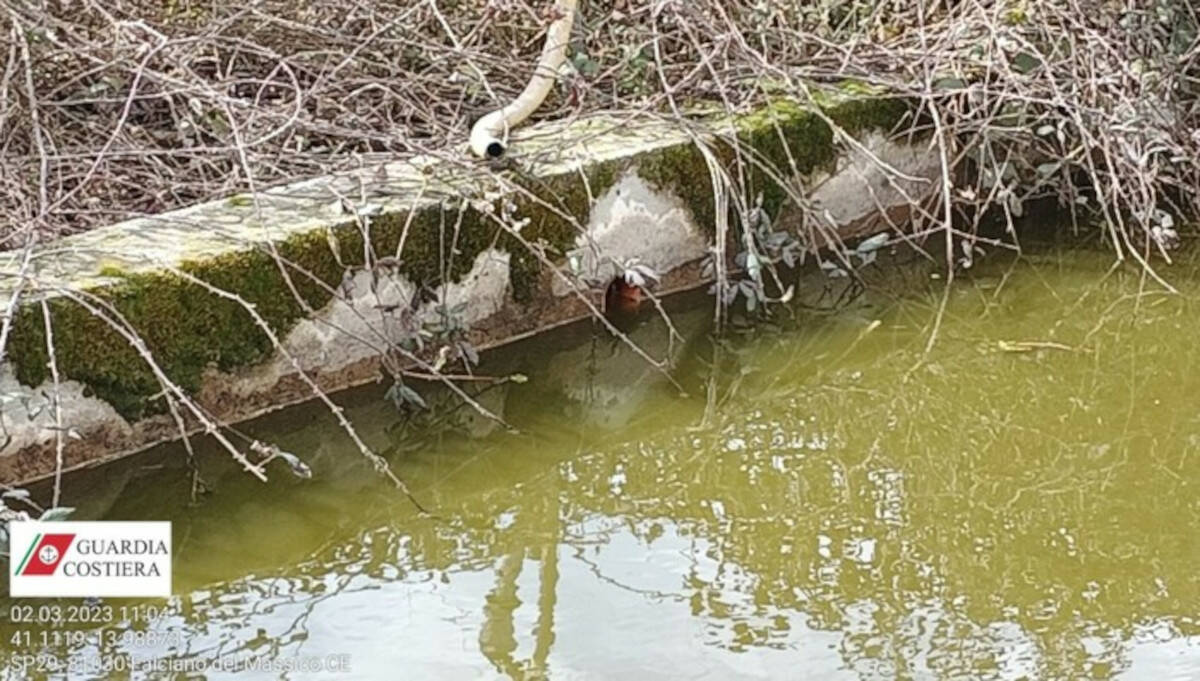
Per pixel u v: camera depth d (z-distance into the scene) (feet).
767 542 11.19
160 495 11.39
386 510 11.53
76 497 11.20
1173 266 16.14
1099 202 16.33
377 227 12.57
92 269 11.39
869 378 13.97
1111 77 15.62
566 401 13.24
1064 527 11.48
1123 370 14.10
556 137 14.43
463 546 11.07
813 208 15.25
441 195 13.02
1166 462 12.50
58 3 14.49
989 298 15.52
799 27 16.80
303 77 15.58
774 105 15.52
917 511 11.71
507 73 15.71
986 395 13.67
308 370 12.46
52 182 13.01
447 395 13.02
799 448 12.72
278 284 12.06
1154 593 10.53
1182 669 9.57
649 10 15.56
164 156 14.01
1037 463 12.53
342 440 12.26
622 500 11.82
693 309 14.89
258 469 10.73
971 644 9.84
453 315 13.05
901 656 9.68
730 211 15.01
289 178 13.47
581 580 10.60
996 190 16.15
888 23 17.34
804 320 14.93
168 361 11.59
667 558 10.94
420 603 10.27
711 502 11.82
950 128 16.08
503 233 13.37
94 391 11.27
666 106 15.38
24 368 10.87
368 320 12.71
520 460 12.34
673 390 13.62
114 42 14.20
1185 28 17.10
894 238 16.57
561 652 9.65
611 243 14.25
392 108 15.28
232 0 15.31
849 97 15.90
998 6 15.76
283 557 10.84
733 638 9.84
